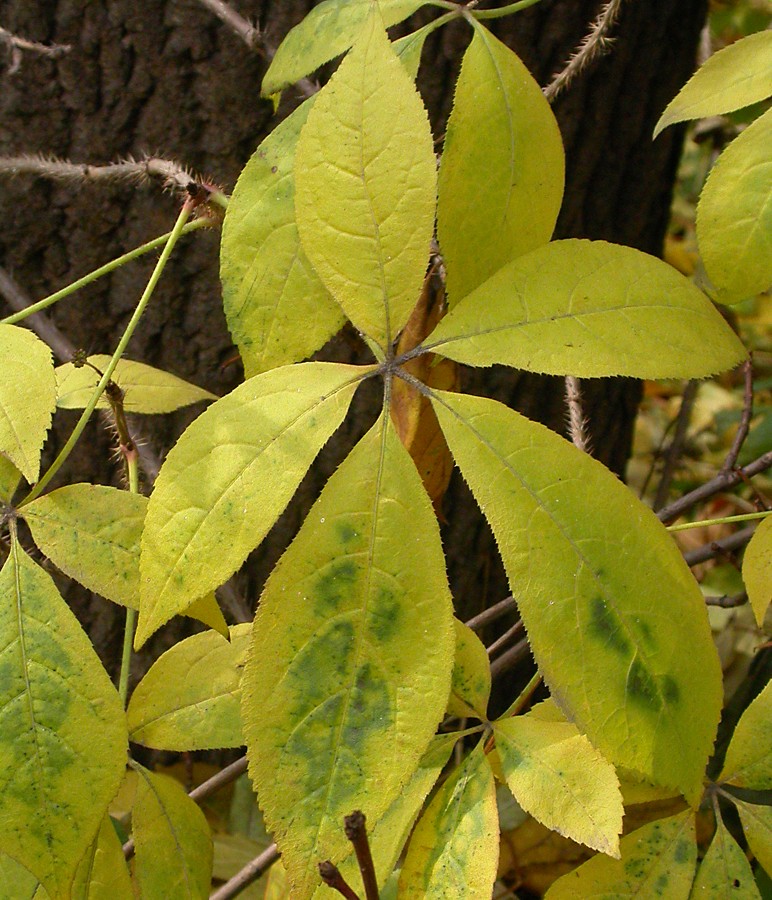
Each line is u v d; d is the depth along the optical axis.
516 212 0.61
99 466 0.86
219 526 0.55
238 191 0.61
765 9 1.03
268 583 0.55
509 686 0.93
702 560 0.77
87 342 0.85
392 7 0.62
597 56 0.80
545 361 0.57
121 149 0.81
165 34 0.78
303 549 0.55
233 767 0.74
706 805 0.65
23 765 0.55
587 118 0.83
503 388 0.87
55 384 0.58
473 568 0.91
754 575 0.62
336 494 0.55
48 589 0.57
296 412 0.56
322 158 0.58
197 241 0.80
